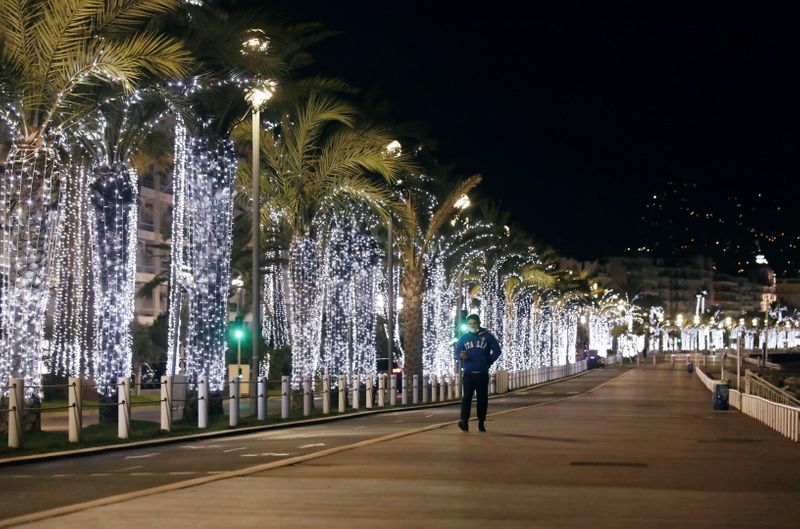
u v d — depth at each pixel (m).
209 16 24.14
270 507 10.05
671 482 12.38
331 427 25.17
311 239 33.50
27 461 15.92
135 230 26.36
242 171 33.94
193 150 26.39
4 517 9.60
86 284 39.72
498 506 10.23
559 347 112.50
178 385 25.12
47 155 20.50
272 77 24.33
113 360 25.80
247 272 52.38
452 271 54.78
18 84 19.86
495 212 64.88
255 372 28.53
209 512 9.72
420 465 13.91
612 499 10.80
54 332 40.81
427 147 42.66
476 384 19.92
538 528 8.94
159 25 22.81
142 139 26.33
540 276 74.31
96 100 22.36
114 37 20.97
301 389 32.75
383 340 68.75
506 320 73.88
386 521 9.26
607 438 19.28
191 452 17.59
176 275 31.34
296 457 15.19
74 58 19.97
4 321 20.34
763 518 9.66
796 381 69.75
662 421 26.06
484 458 14.93
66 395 41.25
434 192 46.59
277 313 57.78
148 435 20.75
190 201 26.64
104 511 9.77
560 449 16.58
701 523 9.31
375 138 32.66
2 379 20.16
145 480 12.88
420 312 44.34
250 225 44.62
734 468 14.10
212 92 25.75
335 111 31.95
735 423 26.11
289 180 32.81
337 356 41.44
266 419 26.92
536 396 49.00
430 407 39.41
